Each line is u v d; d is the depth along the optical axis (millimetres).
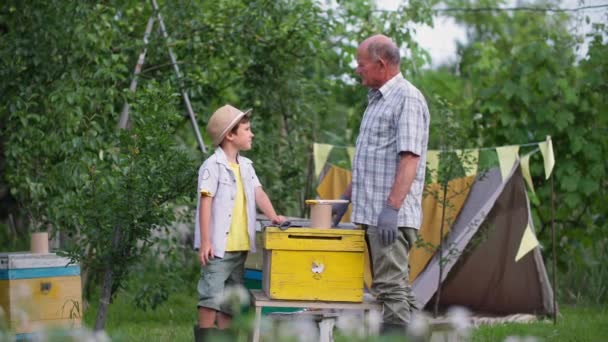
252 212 7031
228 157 7078
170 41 11109
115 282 7648
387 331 6289
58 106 9578
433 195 9883
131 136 7250
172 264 10758
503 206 10258
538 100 12289
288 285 6348
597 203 12250
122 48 10914
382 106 6629
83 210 7188
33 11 9703
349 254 6414
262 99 12062
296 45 11664
